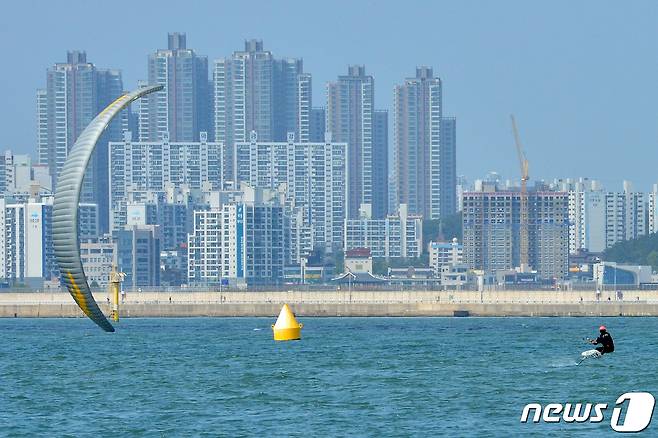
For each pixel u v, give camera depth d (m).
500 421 100.69
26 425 100.44
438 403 110.12
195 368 141.00
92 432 96.94
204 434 95.31
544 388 119.94
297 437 93.69
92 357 158.25
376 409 106.75
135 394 117.94
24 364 149.25
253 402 111.50
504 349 166.88
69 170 146.88
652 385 121.56
